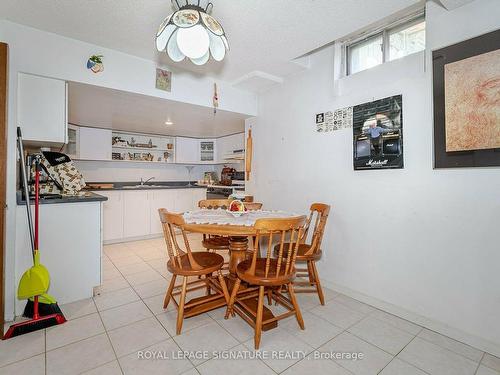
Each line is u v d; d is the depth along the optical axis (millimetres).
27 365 1492
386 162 2135
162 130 4949
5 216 1819
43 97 2090
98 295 2389
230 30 2049
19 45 1966
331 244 2594
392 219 2119
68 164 2869
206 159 5898
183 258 2080
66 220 2217
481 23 1632
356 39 2418
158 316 2029
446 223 1821
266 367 1502
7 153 1933
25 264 2043
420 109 1935
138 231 4621
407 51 2133
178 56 1644
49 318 1878
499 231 1603
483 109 1625
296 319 1982
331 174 2586
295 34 2107
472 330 1715
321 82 2662
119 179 5219
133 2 1725
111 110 3295
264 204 3402
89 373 1437
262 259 2111
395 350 1666
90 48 2260
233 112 3309
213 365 1511
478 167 1662
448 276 1818
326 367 1507
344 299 2383
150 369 1471
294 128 2971
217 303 2094
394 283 2113
